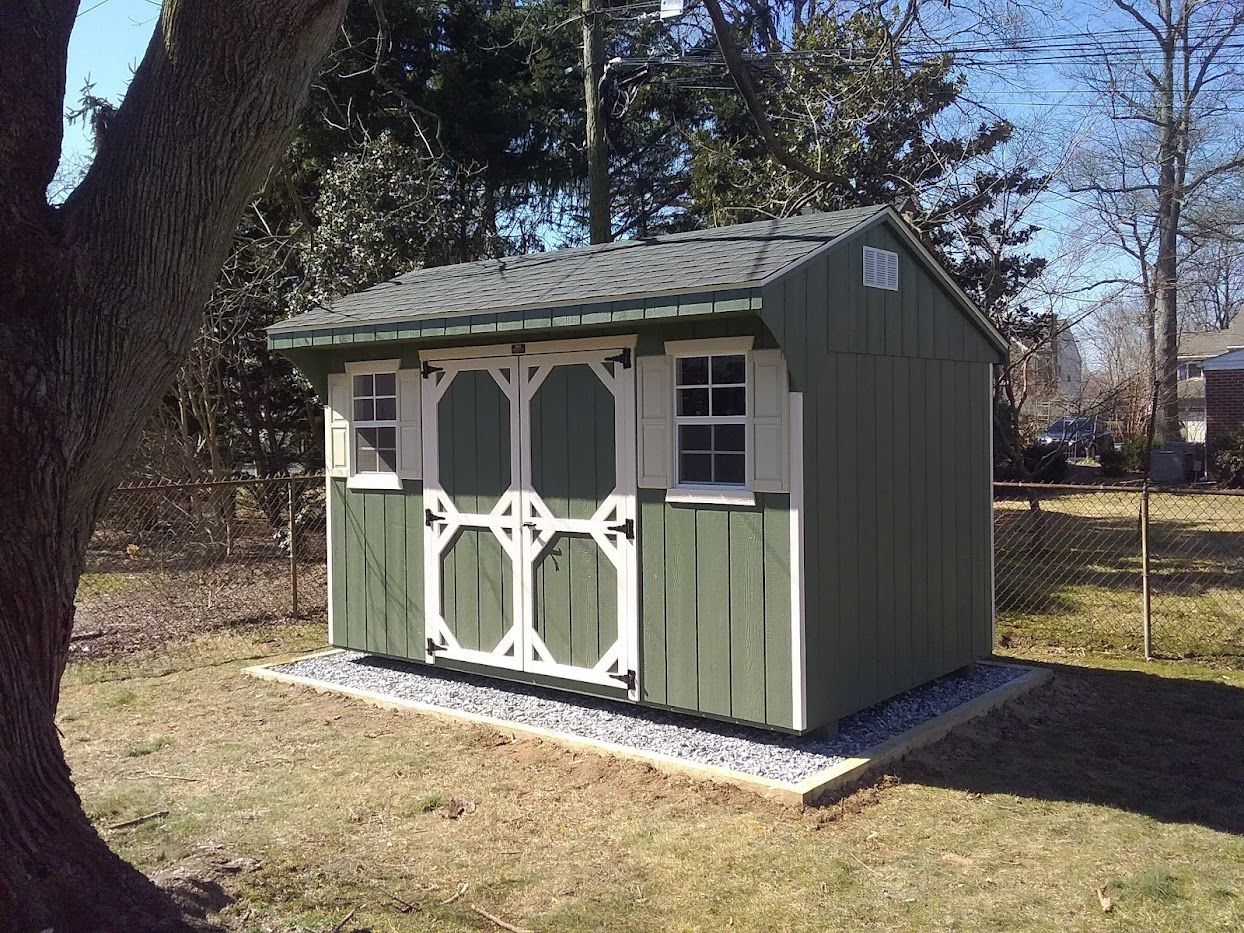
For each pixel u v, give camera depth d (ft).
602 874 13.34
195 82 10.18
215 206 10.48
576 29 57.57
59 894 9.69
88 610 33.01
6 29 9.58
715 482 18.65
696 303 16.94
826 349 18.08
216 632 30.27
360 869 13.47
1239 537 49.44
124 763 18.13
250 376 49.70
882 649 19.77
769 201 46.24
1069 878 13.12
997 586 37.42
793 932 11.76
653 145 67.46
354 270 40.68
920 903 12.45
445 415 22.91
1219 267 92.84
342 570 25.85
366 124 51.34
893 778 16.89
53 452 9.62
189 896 11.82
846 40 49.70
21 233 9.59
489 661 22.24
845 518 18.57
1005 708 21.04
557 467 20.83
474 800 16.08
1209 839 14.35
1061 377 91.15
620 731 19.36
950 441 22.45
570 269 23.13
